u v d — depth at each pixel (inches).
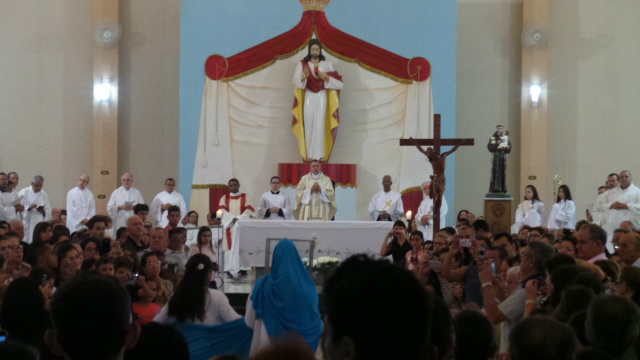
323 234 421.7
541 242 198.7
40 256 259.1
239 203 531.8
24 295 144.4
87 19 605.6
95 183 603.5
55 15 599.5
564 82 609.0
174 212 409.4
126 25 629.9
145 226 380.5
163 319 205.0
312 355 92.2
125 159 628.1
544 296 187.3
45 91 595.8
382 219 517.7
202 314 204.7
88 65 604.7
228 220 496.4
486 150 630.5
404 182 597.6
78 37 602.5
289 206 537.6
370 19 610.2
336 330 73.8
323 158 581.9
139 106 629.6
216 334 206.8
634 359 131.6
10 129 593.0
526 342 104.0
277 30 610.9
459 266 249.0
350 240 422.3
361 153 605.6
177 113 629.6
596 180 602.9
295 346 91.3
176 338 113.4
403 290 73.3
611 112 601.9
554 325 105.0
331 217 558.9
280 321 205.8
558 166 609.0
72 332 89.0
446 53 603.5
